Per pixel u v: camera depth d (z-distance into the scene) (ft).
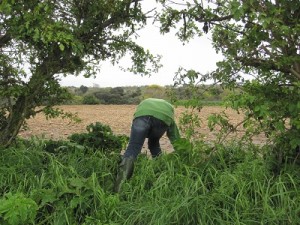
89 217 14.90
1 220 13.91
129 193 17.20
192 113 17.76
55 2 22.21
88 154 22.24
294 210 14.70
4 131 23.57
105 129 24.75
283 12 14.62
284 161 17.71
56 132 48.60
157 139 21.93
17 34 20.42
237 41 16.28
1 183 17.89
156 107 20.39
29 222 14.32
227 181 16.47
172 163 18.26
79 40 22.16
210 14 15.98
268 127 16.78
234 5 13.62
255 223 14.46
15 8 19.75
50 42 21.45
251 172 17.10
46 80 23.45
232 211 15.11
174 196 15.64
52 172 18.53
